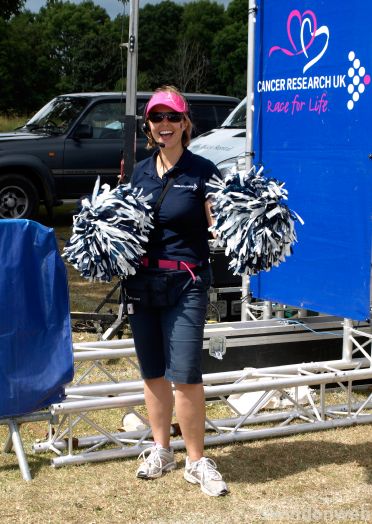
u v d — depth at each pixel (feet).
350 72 16.85
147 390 13.78
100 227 12.24
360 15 16.53
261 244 12.13
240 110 39.37
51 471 13.93
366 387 18.86
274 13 18.98
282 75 18.76
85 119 43.11
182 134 13.07
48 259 14.08
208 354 18.24
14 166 41.22
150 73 203.82
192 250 12.97
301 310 20.94
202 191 12.94
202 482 13.10
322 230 17.83
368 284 16.75
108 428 16.31
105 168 43.24
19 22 196.54
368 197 16.65
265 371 16.60
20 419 14.14
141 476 13.52
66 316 14.26
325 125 17.56
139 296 13.12
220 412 17.19
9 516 12.23
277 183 12.38
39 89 183.42
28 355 13.98
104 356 17.04
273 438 15.61
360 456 14.70
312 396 17.87
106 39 188.96
